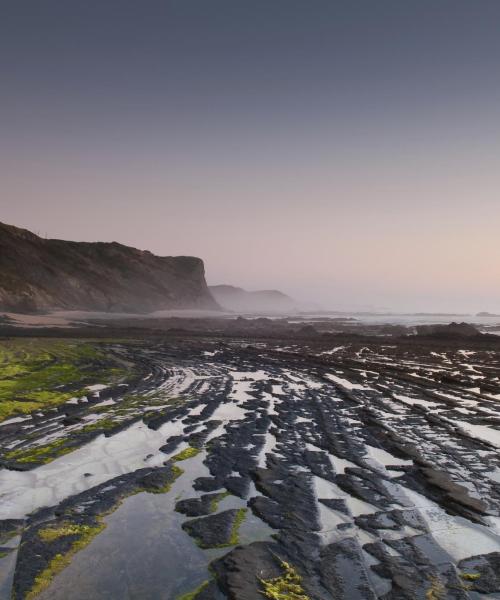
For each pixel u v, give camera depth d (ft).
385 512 30.89
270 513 30.48
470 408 66.80
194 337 241.96
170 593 21.97
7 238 510.17
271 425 55.72
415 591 21.58
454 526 28.86
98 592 22.06
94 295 539.70
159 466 40.34
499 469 40.01
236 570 23.31
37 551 25.66
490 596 21.26
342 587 22.00
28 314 378.53
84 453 44.09
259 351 166.40
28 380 88.79
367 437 50.60
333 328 339.98
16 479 37.01
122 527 28.81
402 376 99.55
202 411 63.77
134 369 113.19
